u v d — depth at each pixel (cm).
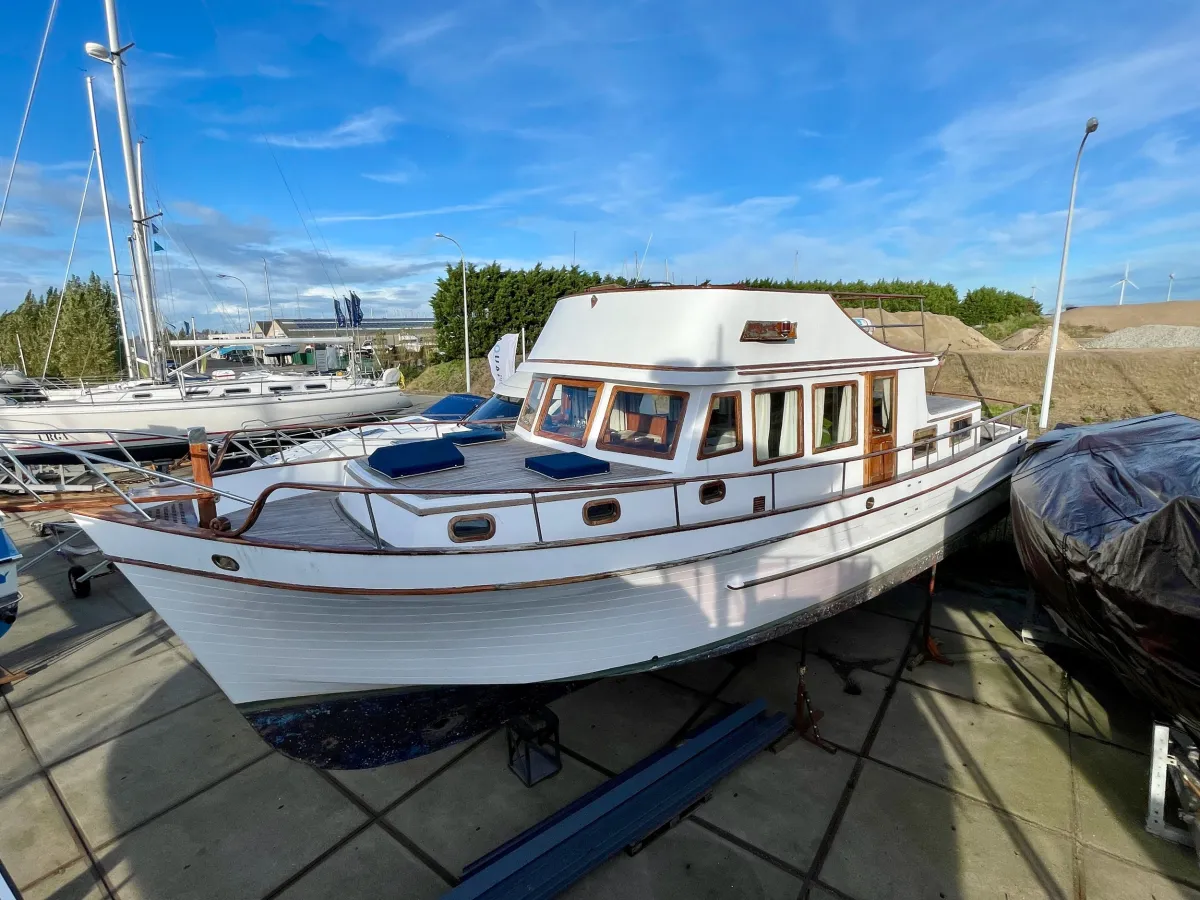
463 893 357
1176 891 370
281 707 440
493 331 3238
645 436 519
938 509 678
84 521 393
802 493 552
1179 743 421
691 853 405
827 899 371
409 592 396
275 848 419
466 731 469
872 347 623
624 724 543
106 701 585
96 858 411
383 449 536
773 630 532
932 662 623
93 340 2870
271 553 383
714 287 516
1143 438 632
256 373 1966
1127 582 406
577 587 429
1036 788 453
